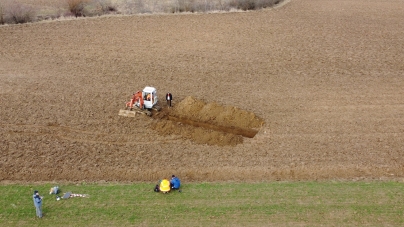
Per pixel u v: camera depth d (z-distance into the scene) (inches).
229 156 810.2
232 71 1176.8
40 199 629.6
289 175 757.3
